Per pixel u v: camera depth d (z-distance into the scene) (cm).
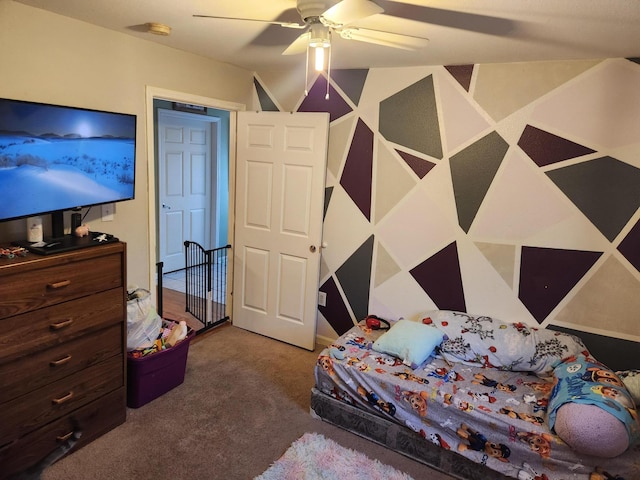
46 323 199
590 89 254
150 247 303
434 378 247
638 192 249
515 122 275
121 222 281
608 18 181
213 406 271
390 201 323
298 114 333
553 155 268
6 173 187
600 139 255
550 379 251
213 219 580
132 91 275
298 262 352
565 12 178
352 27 175
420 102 302
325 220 352
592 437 187
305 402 282
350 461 228
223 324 396
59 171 212
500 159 283
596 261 265
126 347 243
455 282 308
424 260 317
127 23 240
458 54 258
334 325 363
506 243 288
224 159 575
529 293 286
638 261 255
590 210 262
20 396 194
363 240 338
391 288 333
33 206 203
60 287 202
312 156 333
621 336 265
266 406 274
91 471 212
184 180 539
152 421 253
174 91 303
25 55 218
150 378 266
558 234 273
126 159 253
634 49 226
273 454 231
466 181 295
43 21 223
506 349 266
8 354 186
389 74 310
